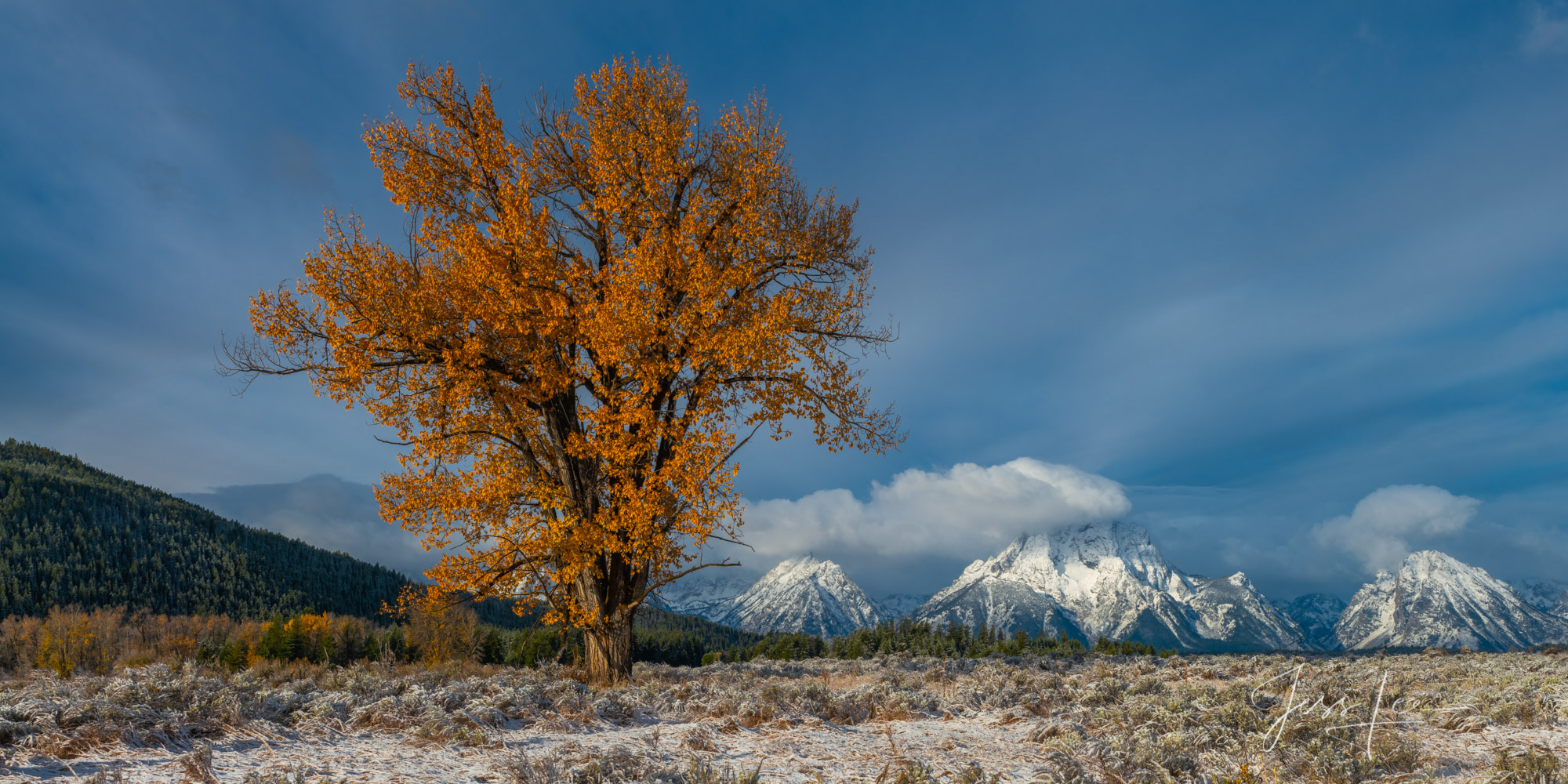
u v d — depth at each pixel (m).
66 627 89.75
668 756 8.55
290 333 14.76
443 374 15.61
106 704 8.00
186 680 10.19
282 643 68.69
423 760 7.80
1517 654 21.09
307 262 14.46
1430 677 15.41
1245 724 9.38
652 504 13.99
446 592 15.06
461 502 14.50
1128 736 9.14
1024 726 10.81
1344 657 23.08
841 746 9.42
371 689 11.72
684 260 15.22
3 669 86.94
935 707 12.28
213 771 6.93
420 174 15.78
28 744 6.94
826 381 16.39
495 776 7.34
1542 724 10.05
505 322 14.69
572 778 6.77
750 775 6.93
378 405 15.46
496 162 16.14
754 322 15.11
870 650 89.38
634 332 14.11
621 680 15.12
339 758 7.68
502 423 15.54
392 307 14.58
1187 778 7.48
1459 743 9.09
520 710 10.28
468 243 14.59
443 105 16.19
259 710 9.09
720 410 15.52
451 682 12.99
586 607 15.86
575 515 14.92
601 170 16.03
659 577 16.34
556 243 16.25
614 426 14.41
